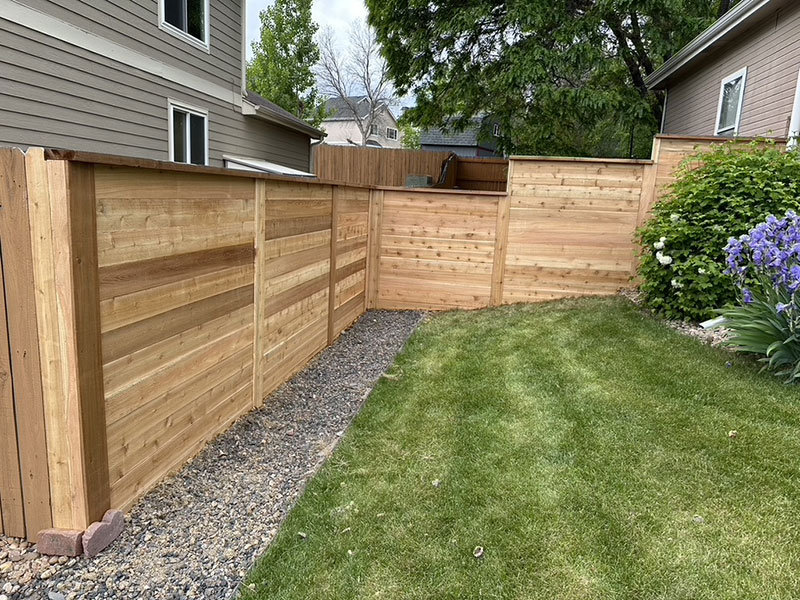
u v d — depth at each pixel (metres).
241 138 9.25
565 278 6.47
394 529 2.25
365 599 1.88
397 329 5.81
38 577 1.90
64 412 1.92
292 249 4.02
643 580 1.94
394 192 6.68
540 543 2.14
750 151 5.43
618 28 11.73
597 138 16.52
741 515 2.27
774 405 3.27
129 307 2.16
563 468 2.69
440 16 12.17
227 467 2.75
